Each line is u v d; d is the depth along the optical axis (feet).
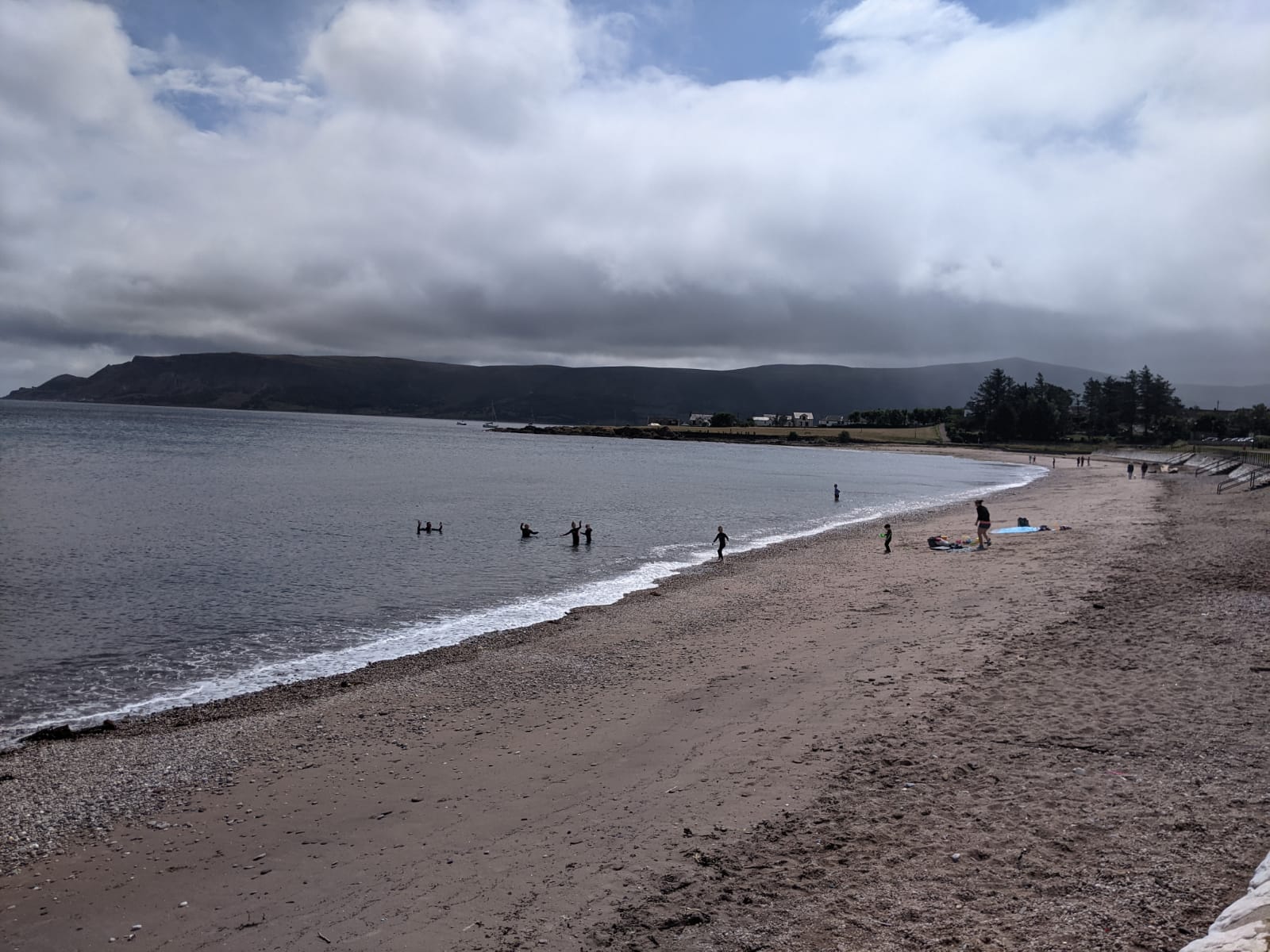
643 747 39.22
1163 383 597.52
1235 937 16.07
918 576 87.92
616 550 123.95
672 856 27.53
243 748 41.29
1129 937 20.42
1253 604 60.13
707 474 329.52
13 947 24.08
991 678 45.83
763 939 22.15
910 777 32.71
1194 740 34.30
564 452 510.58
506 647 65.26
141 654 65.16
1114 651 49.88
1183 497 177.78
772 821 29.63
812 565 102.27
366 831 31.24
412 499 198.39
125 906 26.32
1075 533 115.85
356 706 48.11
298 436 576.20
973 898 23.30
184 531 135.54
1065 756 33.68
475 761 38.50
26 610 79.10
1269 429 570.87
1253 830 25.73
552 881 26.45
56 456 305.12
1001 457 527.40
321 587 92.99
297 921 24.98
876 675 48.62
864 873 25.35
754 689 48.16
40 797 35.55
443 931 23.86
